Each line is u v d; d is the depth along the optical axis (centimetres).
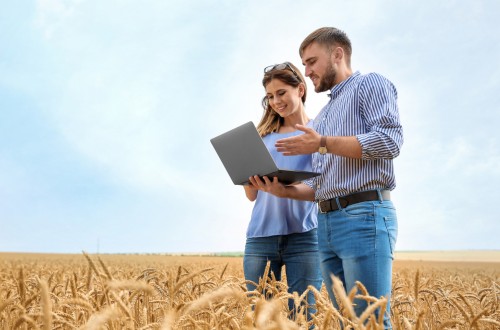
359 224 357
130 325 227
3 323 303
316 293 241
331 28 402
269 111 519
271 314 163
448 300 371
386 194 367
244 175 424
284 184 426
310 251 480
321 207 389
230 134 421
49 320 180
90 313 254
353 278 356
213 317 245
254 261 495
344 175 370
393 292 482
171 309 231
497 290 448
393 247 362
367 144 348
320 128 416
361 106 381
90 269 309
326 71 397
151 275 396
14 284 439
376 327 192
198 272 246
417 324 232
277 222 480
